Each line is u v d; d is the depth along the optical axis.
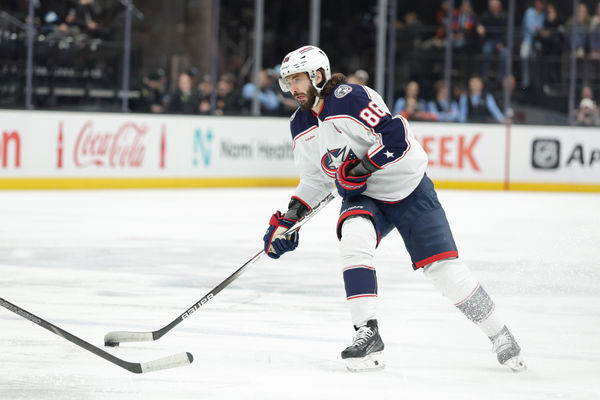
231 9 42.31
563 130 42.38
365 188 10.18
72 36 38.12
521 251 21.23
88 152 35.53
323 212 30.22
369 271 10.09
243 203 32.09
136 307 14.05
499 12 44.00
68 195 33.09
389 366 10.40
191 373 9.98
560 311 14.13
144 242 21.75
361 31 46.19
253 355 10.90
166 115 37.28
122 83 39.28
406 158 10.01
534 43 44.03
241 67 42.53
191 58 40.91
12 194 32.69
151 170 37.09
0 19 36.78
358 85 10.05
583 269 18.62
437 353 11.12
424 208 10.13
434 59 44.56
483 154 41.91
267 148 39.91
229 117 38.84
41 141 34.50
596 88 44.16
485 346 11.55
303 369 10.23
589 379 9.91
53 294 15.07
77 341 9.74
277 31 44.69
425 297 15.18
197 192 36.19
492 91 44.19
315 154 10.59
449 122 41.66
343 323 12.95
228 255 19.95
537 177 42.31
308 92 10.02
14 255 19.42
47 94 37.91
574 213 31.03
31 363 10.38
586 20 44.03
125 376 9.82
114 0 38.84
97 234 23.00
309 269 18.16
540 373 10.16
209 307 14.11
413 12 45.28
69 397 8.96
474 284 10.12
